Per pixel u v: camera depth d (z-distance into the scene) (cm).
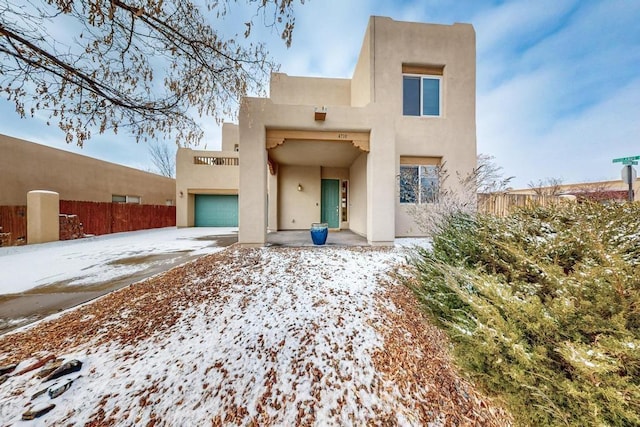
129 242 895
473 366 174
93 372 207
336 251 606
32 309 324
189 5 318
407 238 786
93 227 1116
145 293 365
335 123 639
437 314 248
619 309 132
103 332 265
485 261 237
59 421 166
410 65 836
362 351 233
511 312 158
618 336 127
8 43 268
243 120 619
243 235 639
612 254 150
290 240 771
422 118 833
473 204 623
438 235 324
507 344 150
